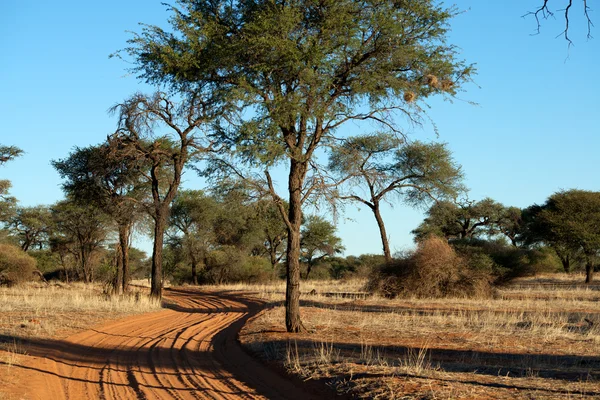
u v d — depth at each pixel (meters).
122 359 12.97
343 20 14.60
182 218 58.81
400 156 38.97
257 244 63.25
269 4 15.12
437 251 30.83
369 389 8.33
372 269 32.94
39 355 12.80
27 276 44.84
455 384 8.18
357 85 15.16
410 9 14.92
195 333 17.39
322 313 20.48
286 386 9.80
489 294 30.31
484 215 58.12
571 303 25.80
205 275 58.62
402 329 15.91
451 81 15.22
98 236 48.66
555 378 8.98
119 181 34.19
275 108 14.76
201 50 15.60
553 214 46.28
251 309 25.78
